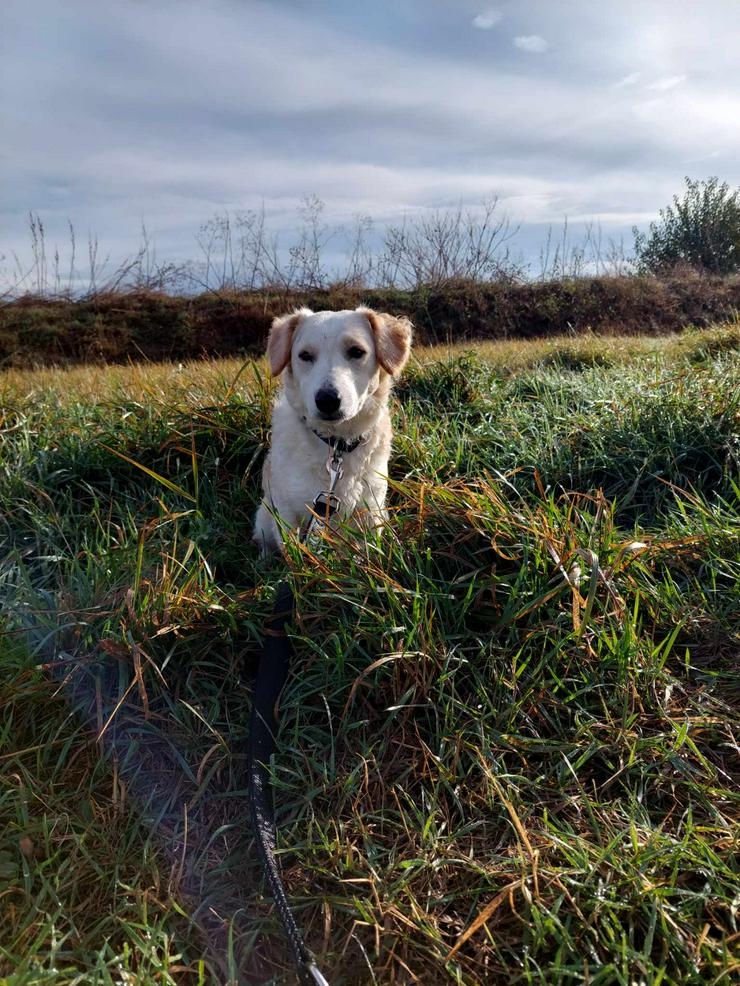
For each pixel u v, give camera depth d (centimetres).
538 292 470
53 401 149
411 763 70
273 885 55
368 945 58
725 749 71
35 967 52
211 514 117
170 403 138
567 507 90
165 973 52
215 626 81
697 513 103
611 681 76
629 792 66
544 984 52
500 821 65
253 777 65
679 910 57
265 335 410
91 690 75
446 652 76
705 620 84
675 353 218
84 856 63
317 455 103
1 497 110
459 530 89
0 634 77
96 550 96
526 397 160
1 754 70
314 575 81
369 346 104
